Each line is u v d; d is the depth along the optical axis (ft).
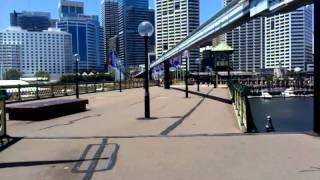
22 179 26.23
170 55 219.82
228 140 37.63
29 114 62.44
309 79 395.55
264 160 29.40
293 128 154.71
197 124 55.11
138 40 440.45
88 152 33.99
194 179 25.11
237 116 61.82
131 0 433.48
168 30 321.93
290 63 469.16
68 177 26.48
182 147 35.01
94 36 521.24
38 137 42.27
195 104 95.86
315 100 38.81
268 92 332.60
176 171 27.14
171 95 143.64
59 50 506.89
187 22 307.37
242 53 524.11
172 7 316.81
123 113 73.31
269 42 503.20
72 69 481.05
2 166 29.71
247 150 32.91
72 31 505.66
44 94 135.74
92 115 70.03
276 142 35.94
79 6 523.70
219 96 132.67
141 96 139.95
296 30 462.19
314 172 25.88
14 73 460.14
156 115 68.69
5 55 500.33
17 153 34.17
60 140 40.06
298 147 33.55
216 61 221.87
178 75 421.59
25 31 506.07
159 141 38.24
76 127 52.75
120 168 28.37
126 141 38.70
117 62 253.03
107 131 48.06
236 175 25.73
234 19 90.89
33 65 505.66
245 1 81.46
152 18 434.71
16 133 46.83
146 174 26.63
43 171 28.14
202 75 380.78
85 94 160.66
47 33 506.48
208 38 132.26
